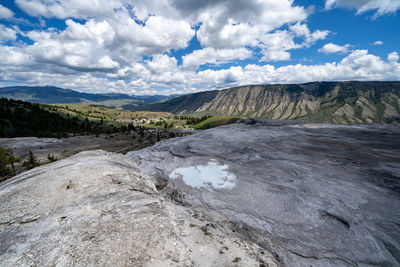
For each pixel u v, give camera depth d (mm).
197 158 18828
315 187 11328
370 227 7922
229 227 8391
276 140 24219
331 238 7543
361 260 6543
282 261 6512
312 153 17938
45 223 5355
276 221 8680
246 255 6145
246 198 10781
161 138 99250
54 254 4352
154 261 4371
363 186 11180
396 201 9555
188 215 8805
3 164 38812
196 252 5547
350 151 18031
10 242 4734
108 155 13039
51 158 54719
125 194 7121
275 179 12836
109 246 4605
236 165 16094
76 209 5926
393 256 6609
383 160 15234
